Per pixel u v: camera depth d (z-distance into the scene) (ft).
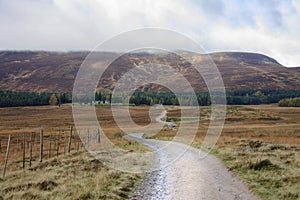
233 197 38.65
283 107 467.93
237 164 58.90
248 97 559.38
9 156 90.53
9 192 38.83
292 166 54.24
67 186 41.78
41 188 41.39
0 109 445.78
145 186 45.50
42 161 70.18
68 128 213.46
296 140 112.68
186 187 44.47
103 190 39.81
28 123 283.18
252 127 210.59
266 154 70.49
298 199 35.53
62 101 506.07
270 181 44.75
